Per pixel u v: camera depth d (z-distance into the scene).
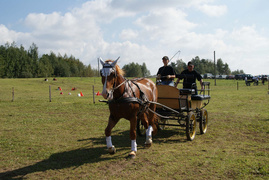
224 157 5.41
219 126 9.16
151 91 6.66
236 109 14.18
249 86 40.81
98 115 12.23
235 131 8.27
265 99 19.11
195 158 5.40
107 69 4.99
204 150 6.06
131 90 5.62
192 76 7.94
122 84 5.37
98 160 5.44
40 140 7.25
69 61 117.19
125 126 9.48
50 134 8.06
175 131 8.50
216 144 6.64
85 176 4.56
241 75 69.62
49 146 6.62
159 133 8.20
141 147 6.46
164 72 7.91
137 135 7.94
